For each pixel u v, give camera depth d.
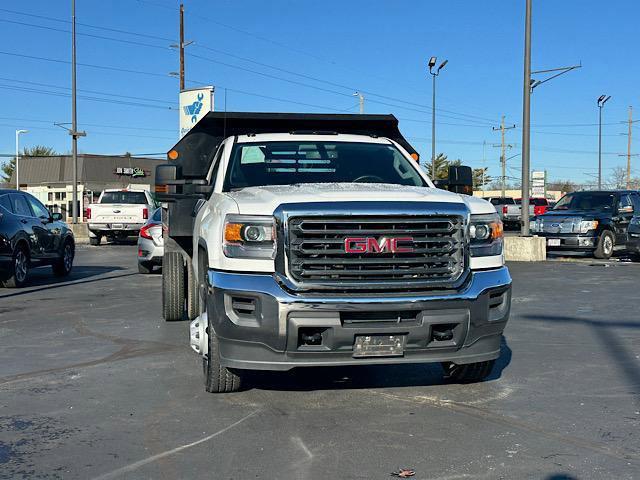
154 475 4.06
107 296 12.03
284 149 6.64
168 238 8.95
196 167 8.16
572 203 20.89
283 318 4.80
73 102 34.00
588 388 5.86
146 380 6.20
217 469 4.14
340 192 5.12
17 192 14.08
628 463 4.17
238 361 5.03
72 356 7.20
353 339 4.84
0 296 12.09
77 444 4.59
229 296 4.98
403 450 4.41
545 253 18.77
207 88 23.84
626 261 18.78
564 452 4.36
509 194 94.38
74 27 33.78
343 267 4.90
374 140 6.98
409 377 6.24
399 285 4.89
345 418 5.07
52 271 17.16
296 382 6.09
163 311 9.16
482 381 6.07
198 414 5.20
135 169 73.75
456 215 5.05
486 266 5.21
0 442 4.64
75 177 34.25
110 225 26.98
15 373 6.50
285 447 4.49
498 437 4.64
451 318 4.95
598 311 10.00
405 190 5.35
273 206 4.99
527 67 19.14
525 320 9.24
